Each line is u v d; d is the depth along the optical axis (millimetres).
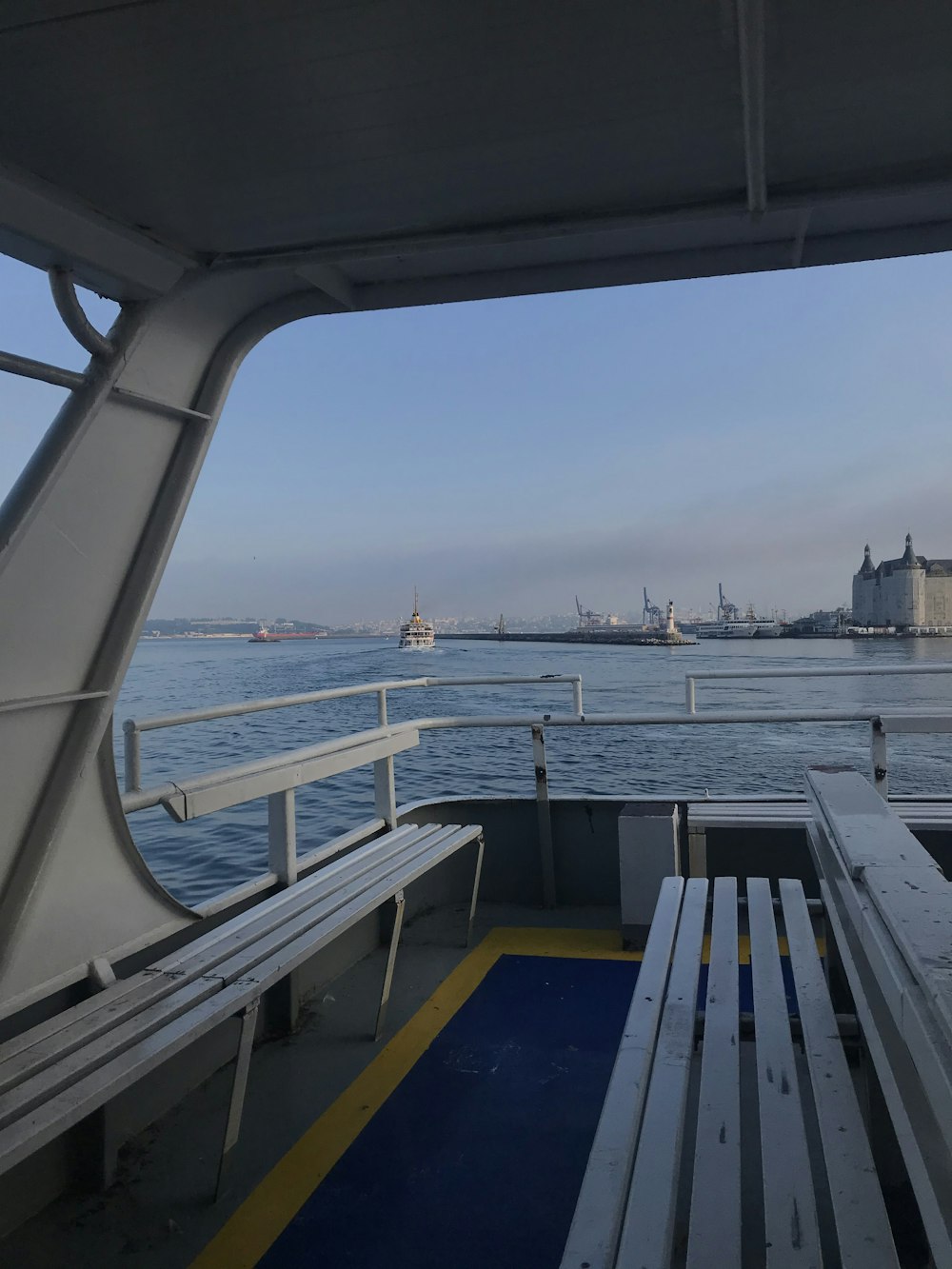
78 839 2424
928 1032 1166
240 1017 2359
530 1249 2123
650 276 2561
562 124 1689
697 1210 1500
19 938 2230
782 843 4250
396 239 2172
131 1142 2561
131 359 2211
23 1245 2156
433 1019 3350
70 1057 2018
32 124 1621
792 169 1938
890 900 1632
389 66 1470
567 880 4613
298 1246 2145
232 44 1406
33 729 2227
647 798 4504
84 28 1339
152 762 19016
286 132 1681
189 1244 2156
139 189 1874
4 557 2033
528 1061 3027
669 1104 1811
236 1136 2361
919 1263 1833
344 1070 2982
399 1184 2371
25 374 1973
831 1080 1907
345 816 12594
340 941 3789
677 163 1870
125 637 2383
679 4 1328
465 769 17891
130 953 2596
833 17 1376
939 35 1438
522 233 2133
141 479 2375
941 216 2354
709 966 2510
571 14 1348
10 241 1884
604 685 42500
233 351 2510
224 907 3025
